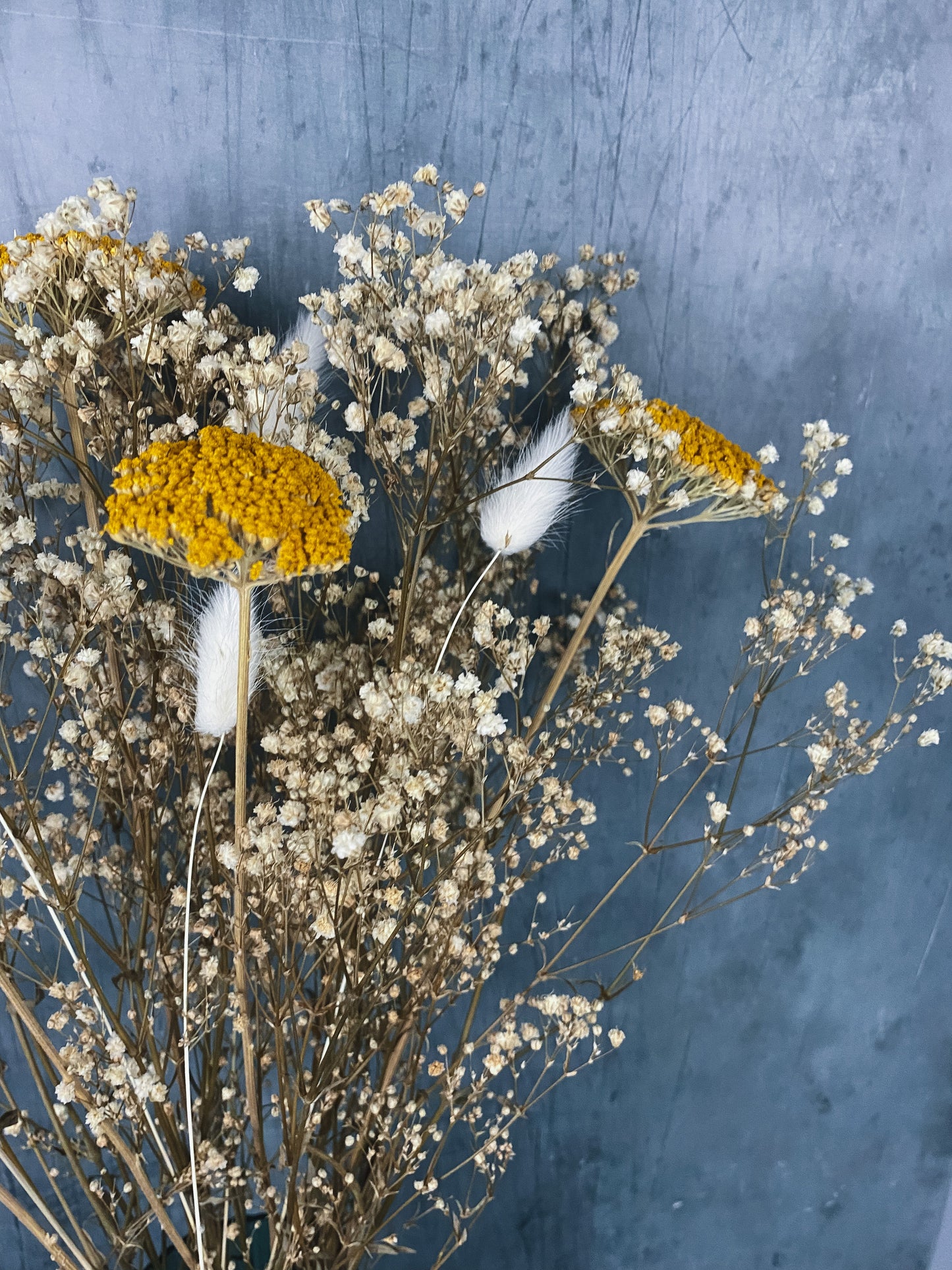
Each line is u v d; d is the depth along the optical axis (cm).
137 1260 42
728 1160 53
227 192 37
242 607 26
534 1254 52
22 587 36
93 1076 34
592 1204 52
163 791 39
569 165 38
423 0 36
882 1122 54
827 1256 56
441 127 37
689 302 41
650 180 39
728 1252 54
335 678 33
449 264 29
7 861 39
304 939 31
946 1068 53
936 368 43
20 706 40
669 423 32
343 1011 30
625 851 46
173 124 36
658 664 42
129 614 32
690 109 39
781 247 40
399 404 39
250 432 28
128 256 29
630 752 45
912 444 44
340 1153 36
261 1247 38
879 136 40
